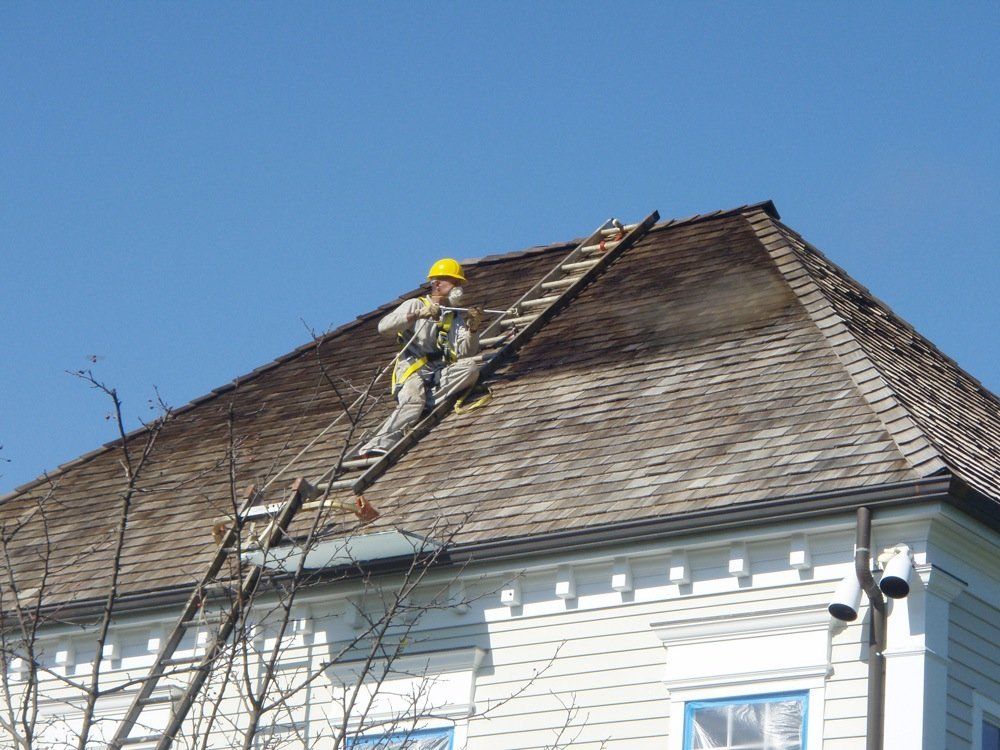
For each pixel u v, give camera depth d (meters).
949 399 32.88
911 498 25.47
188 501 35.88
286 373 42.69
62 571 34.47
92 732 31.78
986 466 28.50
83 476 40.28
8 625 32.84
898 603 25.56
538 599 28.69
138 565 33.41
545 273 44.03
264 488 29.27
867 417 28.50
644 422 31.45
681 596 27.41
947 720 25.14
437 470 32.50
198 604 26.50
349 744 28.83
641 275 40.41
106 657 32.34
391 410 36.72
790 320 33.91
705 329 34.94
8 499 40.53
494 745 27.92
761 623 26.45
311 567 29.92
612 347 35.72
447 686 28.73
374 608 29.94
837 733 25.22
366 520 29.92
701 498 27.56
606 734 27.09
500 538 28.73
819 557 26.42
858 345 31.53
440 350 35.62
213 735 30.30
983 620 26.64
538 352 36.94
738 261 38.91
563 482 30.12
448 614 29.30
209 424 40.47
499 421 33.84
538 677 27.98
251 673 30.56
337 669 29.72
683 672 26.84
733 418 30.27
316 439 30.91
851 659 25.59
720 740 26.14
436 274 36.47
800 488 26.59
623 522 27.64
